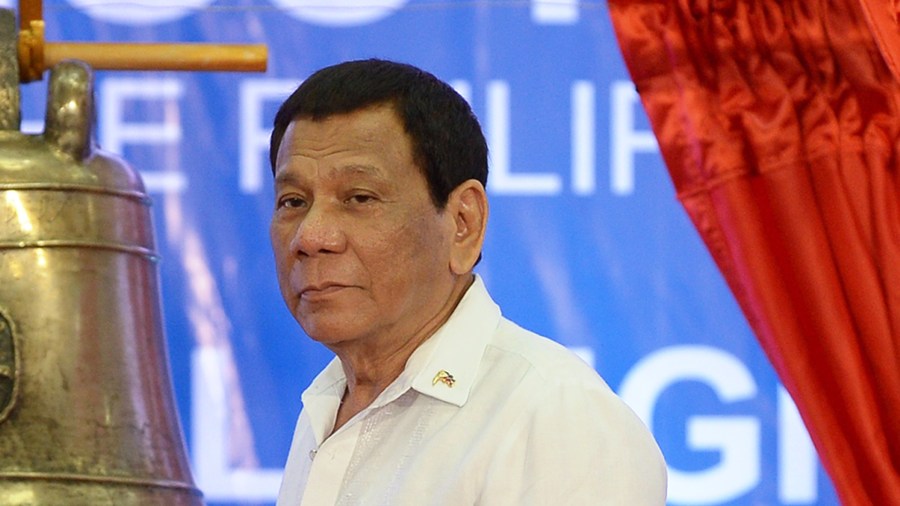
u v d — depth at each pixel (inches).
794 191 265.1
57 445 168.6
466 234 210.1
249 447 329.7
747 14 272.4
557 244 331.3
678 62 273.4
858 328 260.7
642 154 332.5
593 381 202.1
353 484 209.2
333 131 198.5
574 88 333.4
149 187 332.8
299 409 331.0
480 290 218.2
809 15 269.7
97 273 175.2
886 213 261.3
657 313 330.6
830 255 263.3
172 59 187.5
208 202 334.0
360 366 216.1
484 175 212.4
